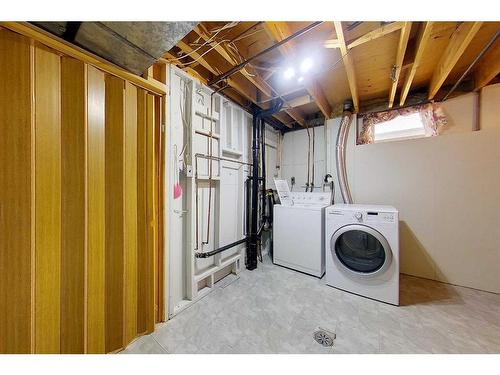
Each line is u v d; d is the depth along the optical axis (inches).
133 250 56.8
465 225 87.0
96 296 48.5
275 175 139.5
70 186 45.0
